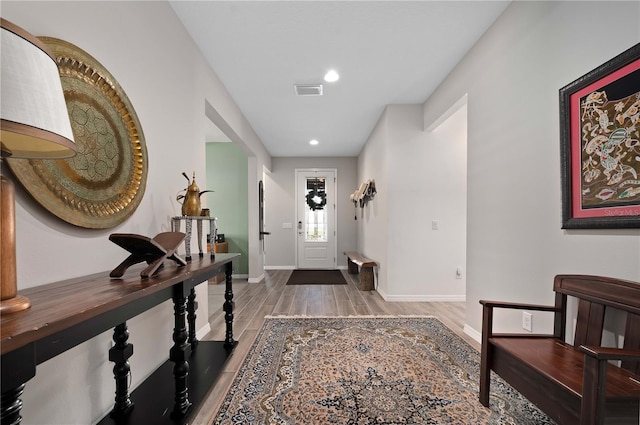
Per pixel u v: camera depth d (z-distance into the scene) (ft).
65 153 2.91
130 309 3.41
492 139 7.43
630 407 3.35
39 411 3.59
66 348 2.51
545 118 5.75
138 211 5.46
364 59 8.93
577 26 5.02
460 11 6.93
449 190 12.56
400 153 12.44
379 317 10.24
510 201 6.78
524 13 6.27
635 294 3.91
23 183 3.26
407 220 12.49
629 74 4.08
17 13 3.34
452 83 9.55
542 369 4.00
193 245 7.92
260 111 13.02
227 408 5.16
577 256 5.04
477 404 5.30
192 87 7.84
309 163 21.88
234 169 18.51
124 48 5.14
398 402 5.35
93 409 4.44
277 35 7.72
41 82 2.31
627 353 3.14
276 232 21.71
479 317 8.11
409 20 7.21
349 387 5.83
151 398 5.13
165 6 6.44
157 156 6.14
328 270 21.04
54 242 3.74
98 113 4.42
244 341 8.14
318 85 10.59
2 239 2.43
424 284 12.52
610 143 4.37
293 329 9.07
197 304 7.57
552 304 5.58
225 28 7.42
